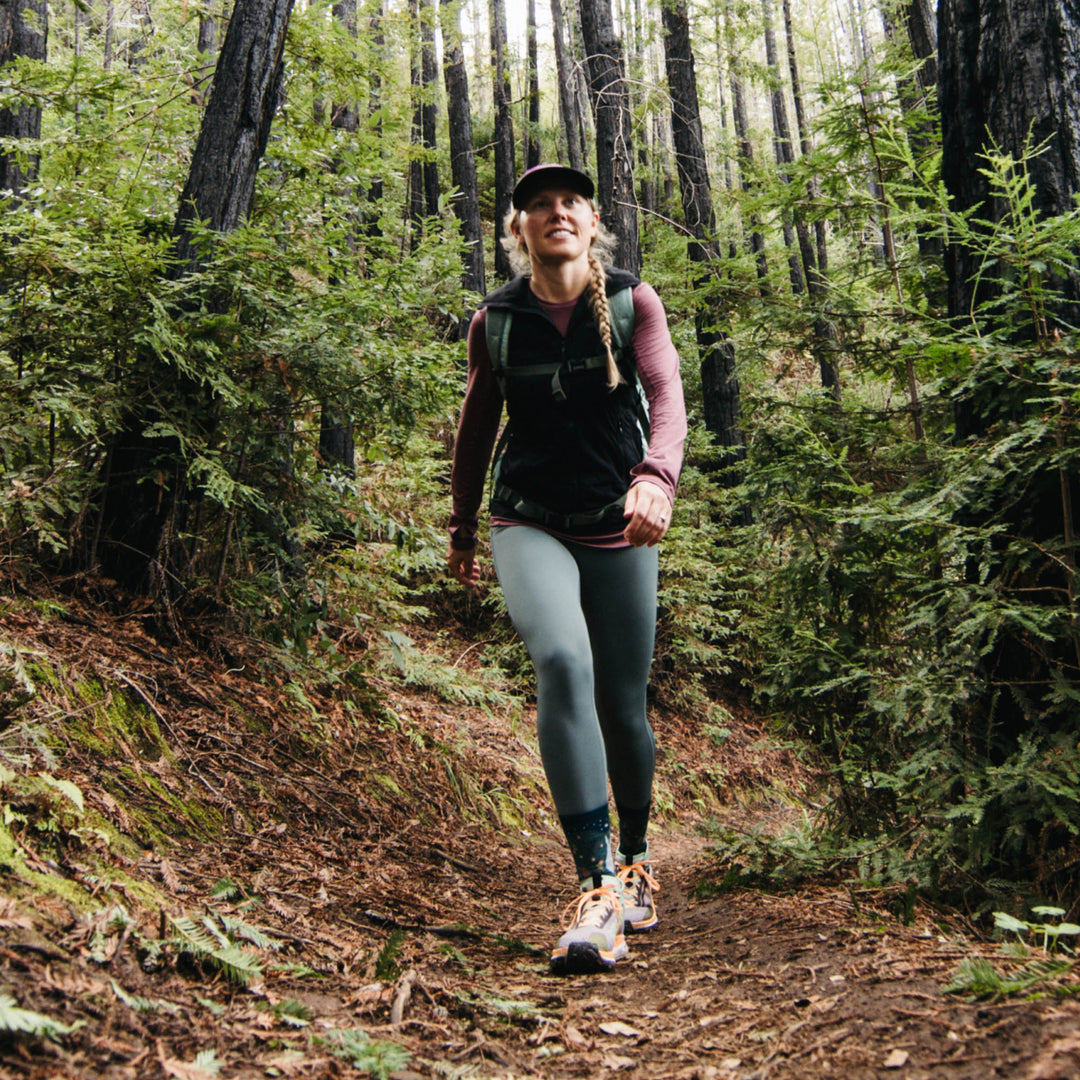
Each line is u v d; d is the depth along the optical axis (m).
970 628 2.31
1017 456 2.38
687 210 9.60
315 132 4.90
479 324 2.35
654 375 2.27
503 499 2.35
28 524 3.19
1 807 1.75
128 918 1.54
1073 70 2.70
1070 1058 1.05
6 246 3.19
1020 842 2.33
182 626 3.57
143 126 4.64
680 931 2.47
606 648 2.38
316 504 3.83
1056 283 2.62
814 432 3.36
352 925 2.20
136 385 3.38
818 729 3.10
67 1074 1.01
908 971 1.61
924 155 4.31
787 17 14.83
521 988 1.84
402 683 5.70
